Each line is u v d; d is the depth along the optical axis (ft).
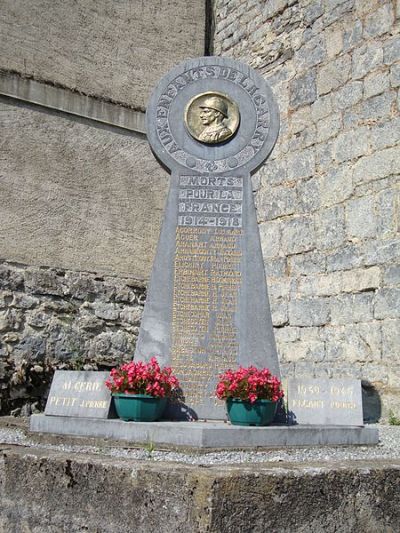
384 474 11.58
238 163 18.16
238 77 18.62
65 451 13.10
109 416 15.14
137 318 28.45
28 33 27.30
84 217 27.81
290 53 28.02
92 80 28.78
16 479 12.38
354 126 24.62
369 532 11.22
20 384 24.45
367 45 24.56
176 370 16.93
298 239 26.32
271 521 10.28
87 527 11.10
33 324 25.59
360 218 23.86
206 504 9.79
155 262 17.61
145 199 29.60
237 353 17.02
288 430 13.99
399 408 21.36
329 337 24.41
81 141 28.22
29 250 26.18
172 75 18.69
